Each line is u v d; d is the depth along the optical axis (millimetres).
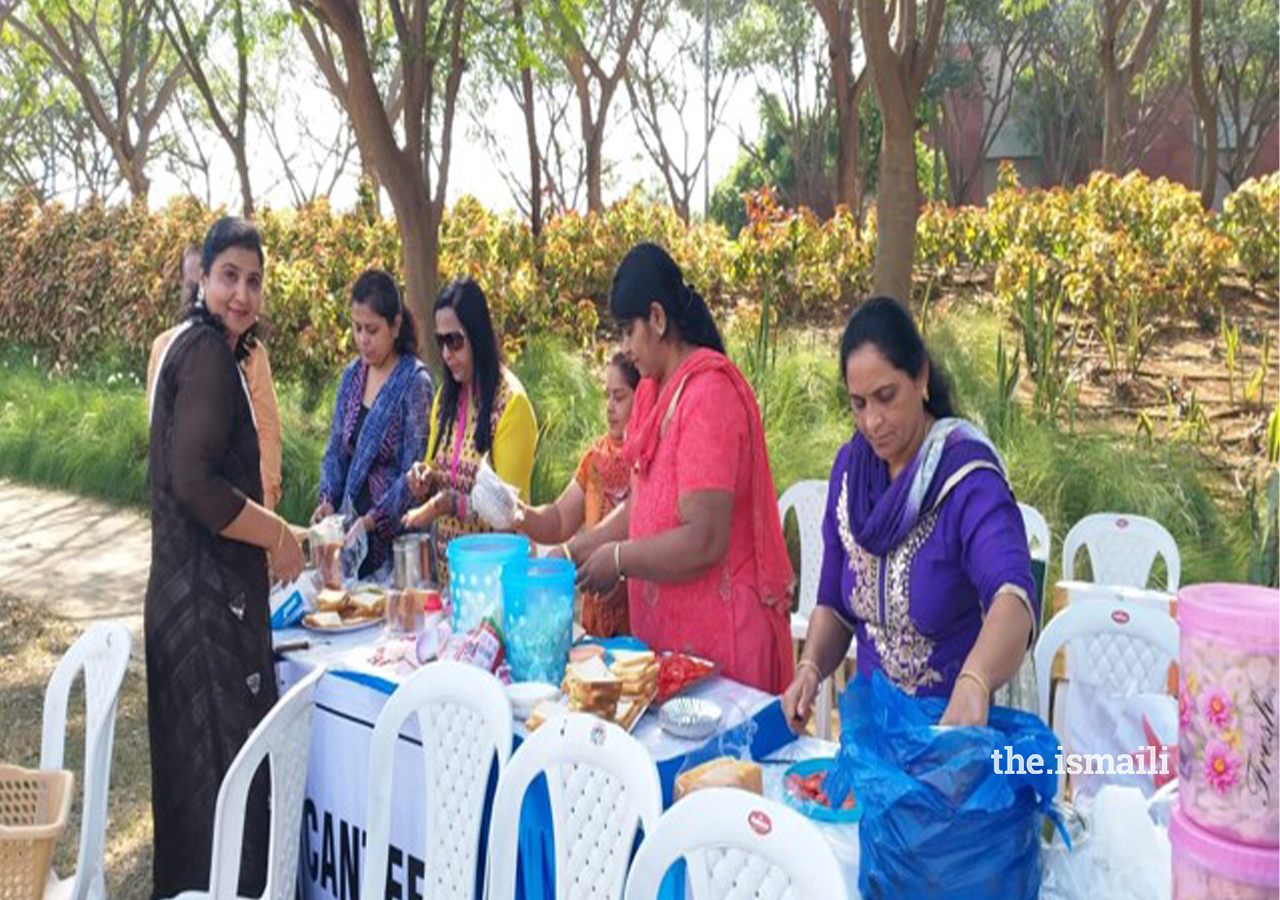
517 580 2604
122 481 8930
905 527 2148
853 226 11398
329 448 4105
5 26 16812
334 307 9719
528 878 2316
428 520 3457
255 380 4531
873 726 1692
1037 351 7977
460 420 3590
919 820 1556
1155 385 8664
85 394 10617
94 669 2740
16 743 4613
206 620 2797
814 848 1603
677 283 2734
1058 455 6402
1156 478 6250
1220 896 1331
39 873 2328
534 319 9969
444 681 2385
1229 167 27016
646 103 25672
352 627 3184
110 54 20062
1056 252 10609
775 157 30609
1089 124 26312
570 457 7320
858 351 2131
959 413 2322
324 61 11891
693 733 2309
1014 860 1569
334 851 2904
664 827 1736
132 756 4547
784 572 2756
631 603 2945
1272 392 8234
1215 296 9961
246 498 2801
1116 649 2803
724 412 2613
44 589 6707
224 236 2830
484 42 8453
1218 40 23516
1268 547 4168
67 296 12344
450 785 2404
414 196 7883
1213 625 1323
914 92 6586
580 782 2090
